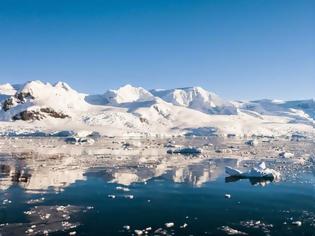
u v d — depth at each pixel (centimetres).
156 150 9112
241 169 5759
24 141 11369
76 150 8569
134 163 6284
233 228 2817
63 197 3678
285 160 7150
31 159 6581
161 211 3244
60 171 5225
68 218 2973
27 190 3959
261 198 3778
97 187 4181
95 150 8681
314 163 6669
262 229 2802
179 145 11262
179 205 3459
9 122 19012
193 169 5672
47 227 2736
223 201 3631
